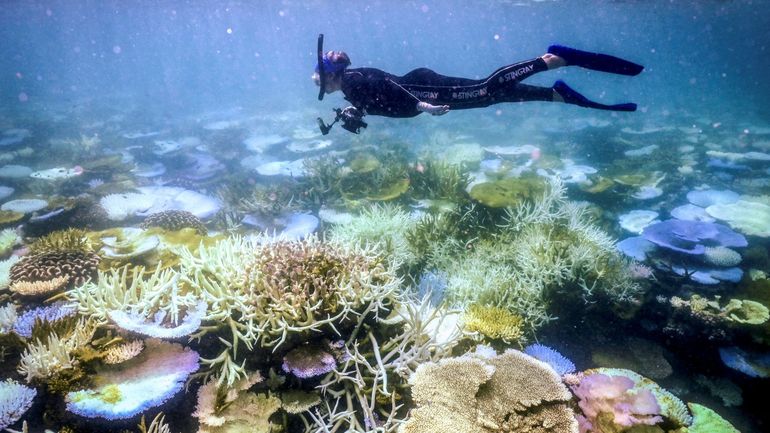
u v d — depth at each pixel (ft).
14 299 14.96
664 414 12.12
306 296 11.03
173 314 11.05
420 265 20.48
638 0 105.91
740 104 115.85
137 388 10.12
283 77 226.58
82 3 125.70
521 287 17.97
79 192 34.22
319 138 54.60
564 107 99.04
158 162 47.06
